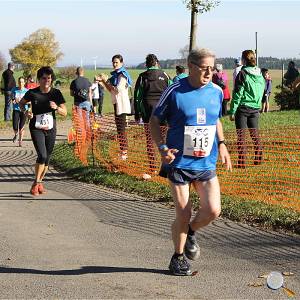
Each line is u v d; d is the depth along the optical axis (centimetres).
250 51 1134
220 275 546
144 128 1062
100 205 868
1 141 1827
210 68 515
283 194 847
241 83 1120
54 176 1146
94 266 577
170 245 652
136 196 928
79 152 1341
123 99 1186
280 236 678
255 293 500
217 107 529
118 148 1170
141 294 500
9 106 2508
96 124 1273
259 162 1018
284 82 2641
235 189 885
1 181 1112
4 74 2491
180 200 529
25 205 878
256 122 1137
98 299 489
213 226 723
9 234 706
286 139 1170
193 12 1602
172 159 512
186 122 522
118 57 1197
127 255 614
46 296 498
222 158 546
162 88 1090
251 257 601
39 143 951
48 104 949
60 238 686
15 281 536
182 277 542
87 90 1738
